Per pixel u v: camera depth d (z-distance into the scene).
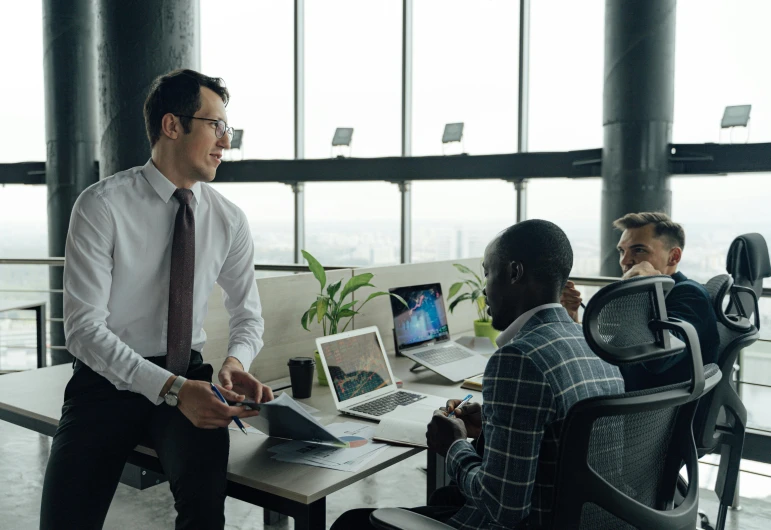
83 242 1.46
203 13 6.01
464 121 5.35
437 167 5.38
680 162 4.52
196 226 1.63
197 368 1.65
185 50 5.20
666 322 1.05
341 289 2.53
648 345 1.06
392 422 1.67
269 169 5.93
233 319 1.83
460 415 1.51
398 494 2.90
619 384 1.20
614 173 4.60
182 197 1.56
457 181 5.34
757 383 3.12
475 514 1.21
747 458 3.03
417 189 5.51
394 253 5.70
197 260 1.64
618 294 0.99
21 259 4.35
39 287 6.42
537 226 1.21
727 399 1.88
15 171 6.48
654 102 4.47
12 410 1.72
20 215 6.49
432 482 1.99
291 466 1.43
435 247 5.51
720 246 4.50
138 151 5.18
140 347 1.58
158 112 1.52
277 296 2.30
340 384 1.92
